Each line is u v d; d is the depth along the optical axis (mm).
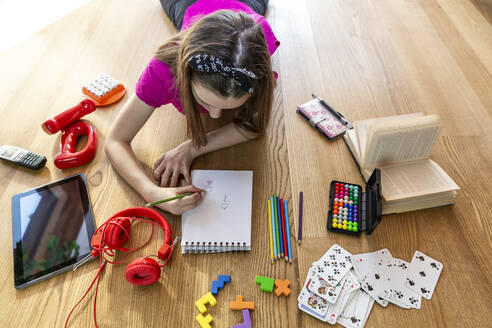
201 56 687
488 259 822
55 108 1167
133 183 931
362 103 1174
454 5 1557
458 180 973
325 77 1259
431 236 860
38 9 1768
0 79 1258
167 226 854
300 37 1414
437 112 1150
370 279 784
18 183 980
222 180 964
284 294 774
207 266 818
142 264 739
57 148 1061
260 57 742
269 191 949
